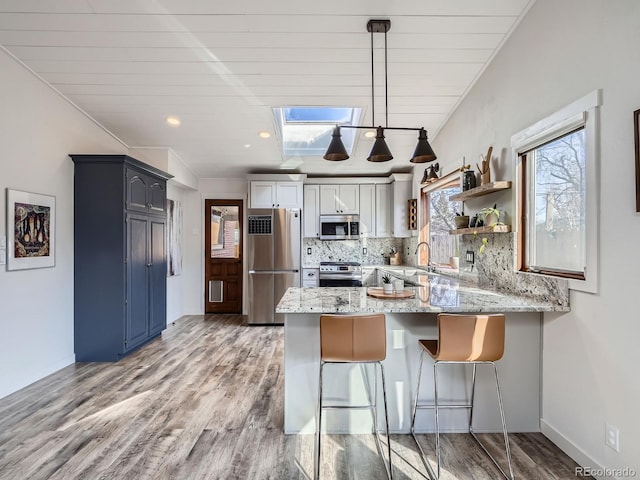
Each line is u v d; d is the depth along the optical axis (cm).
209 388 296
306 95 340
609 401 176
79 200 358
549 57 220
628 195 164
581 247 203
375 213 566
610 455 175
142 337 400
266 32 258
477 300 233
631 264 163
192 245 585
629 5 163
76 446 211
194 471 189
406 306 214
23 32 257
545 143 230
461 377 233
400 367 233
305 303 225
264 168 545
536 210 245
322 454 207
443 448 214
